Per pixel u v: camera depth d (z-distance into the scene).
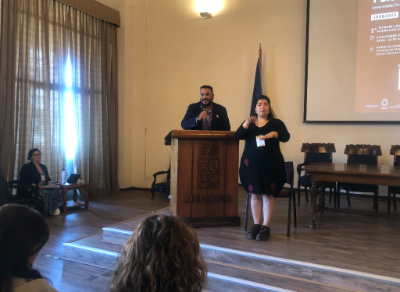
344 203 4.75
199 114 3.18
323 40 5.40
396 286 2.03
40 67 5.20
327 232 3.08
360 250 2.58
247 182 2.84
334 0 5.32
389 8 4.98
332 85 5.35
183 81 6.64
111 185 6.58
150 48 6.92
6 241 0.77
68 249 3.26
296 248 2.61
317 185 3.21
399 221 3.56
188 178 3.05
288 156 5.77
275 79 5.85
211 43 6.38
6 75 4.68
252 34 6.03
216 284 2.47
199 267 0.74
